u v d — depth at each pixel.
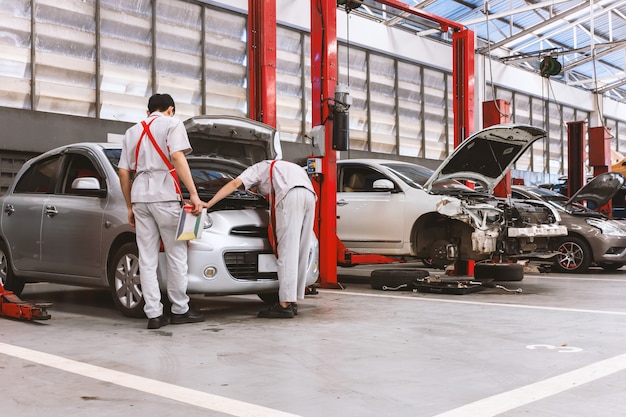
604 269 9.84
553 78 25.14
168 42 13.56
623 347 3.60
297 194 4.66
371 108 18.20
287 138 15.95
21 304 4.61
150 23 13.22
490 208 6.54
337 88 6.75
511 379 2.87
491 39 21.91
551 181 24.94
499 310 5.12
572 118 26.28
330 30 6.85
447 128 20.53
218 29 14.45
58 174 5.45
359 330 4.18
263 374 2.98
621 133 29.17
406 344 3.69
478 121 20.91
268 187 4.73
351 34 17.20
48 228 5.29
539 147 24.62
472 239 6.44
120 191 4.81
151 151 4.31
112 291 4.82
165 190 4.28
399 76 19.00
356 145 17.80
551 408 2.42
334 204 6.96
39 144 11.29
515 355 3.38
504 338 3.88
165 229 4.33
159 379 2.89
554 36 23.02
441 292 6.33
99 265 4.91
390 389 2.71
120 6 12.74
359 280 8.07
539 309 5.18
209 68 14.30
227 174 5.47
